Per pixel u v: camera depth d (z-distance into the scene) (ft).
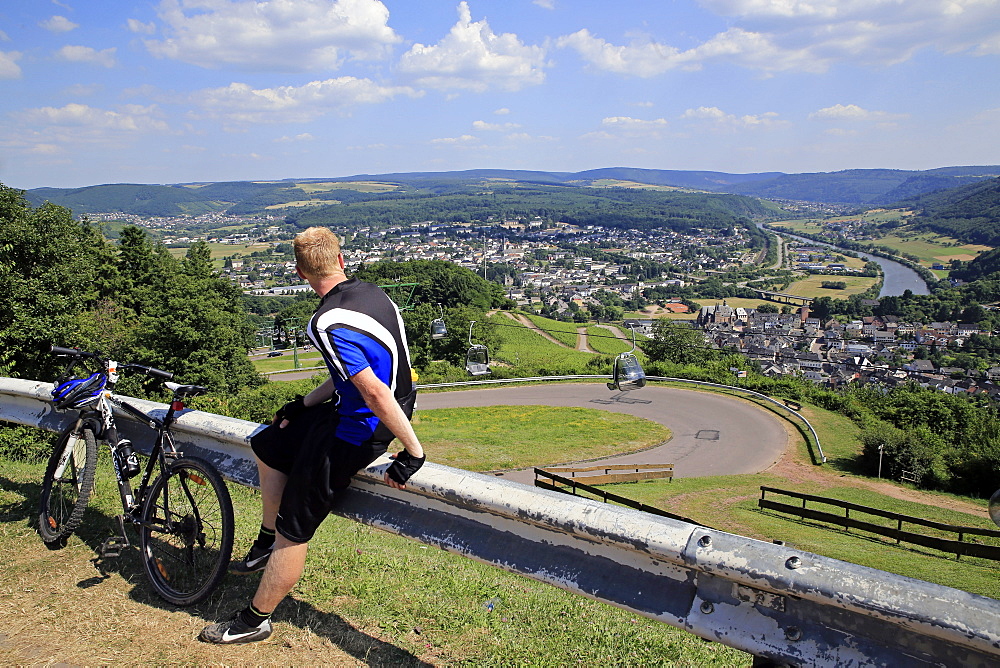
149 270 149.18
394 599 12.37
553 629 11.86
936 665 6.12
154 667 9.80
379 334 8.99
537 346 270.67
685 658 11.21
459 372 149.18
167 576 12.31
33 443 25.53
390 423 8.99
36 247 50.11
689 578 7.82
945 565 45.96
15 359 45.24
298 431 10.26
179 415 13.57
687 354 195.83
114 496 17.22
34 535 14.69
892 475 86.38
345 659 10.13
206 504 12.73
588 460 85.35
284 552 9.73
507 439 93.45
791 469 86.48
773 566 6.88
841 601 6.40
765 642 7.10
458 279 329.52
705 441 98.12
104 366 13.67
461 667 10.13
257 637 10.48
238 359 127.85
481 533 9.57
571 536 8.69
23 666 9.86
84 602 11.75
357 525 22.18
